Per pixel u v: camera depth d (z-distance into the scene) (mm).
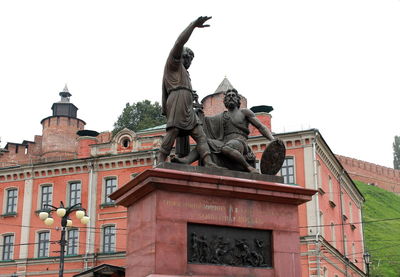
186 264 9492
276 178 10883
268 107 41656
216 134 11414
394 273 60812
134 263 9984
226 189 10086
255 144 38781
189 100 10922
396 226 81438
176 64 10953
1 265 45250
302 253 36469
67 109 76625
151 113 83938
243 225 10195
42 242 44844
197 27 10680
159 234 9445
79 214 23516
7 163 63500
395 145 136625
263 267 10203
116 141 45625
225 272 9789
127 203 10617
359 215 54062
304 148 38656
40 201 45969
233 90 11609
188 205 9820
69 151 73250
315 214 36969
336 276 40594
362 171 103375
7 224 46125
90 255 42719
